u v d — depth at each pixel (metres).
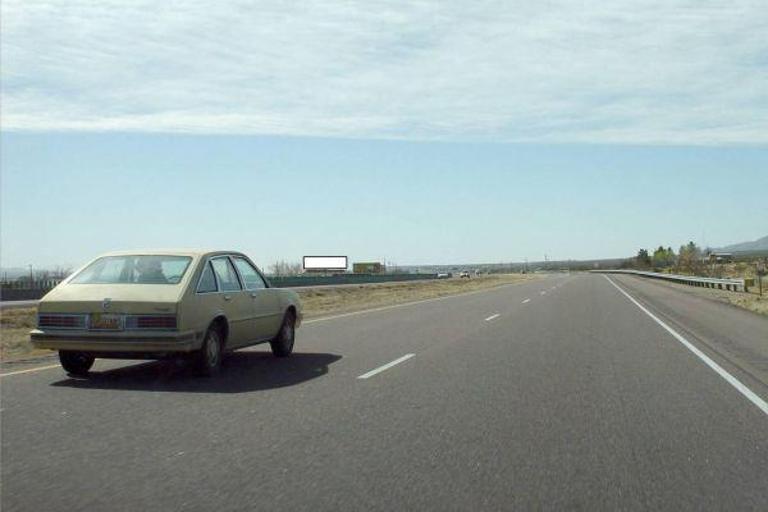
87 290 10.46
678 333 18.41
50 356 13.92
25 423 8.00
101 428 7.78
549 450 6.98
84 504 5.45
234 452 6.85
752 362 13.21
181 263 10.97
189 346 10.29
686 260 104.94
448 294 44.31
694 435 7.61
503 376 11.36
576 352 14.41
